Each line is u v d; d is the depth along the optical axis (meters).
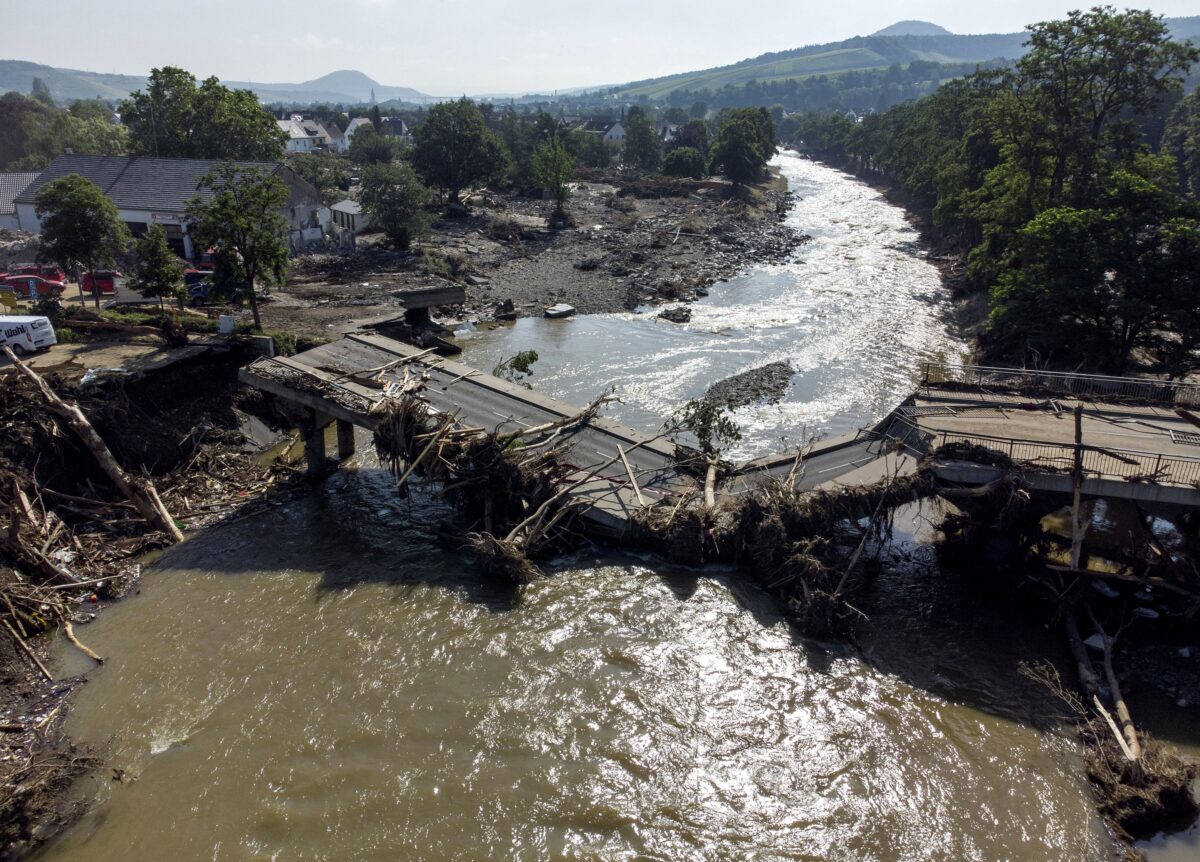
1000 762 18.64
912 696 20.83
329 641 22.84
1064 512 29.41
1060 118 49.91
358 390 31.48
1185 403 28.53
